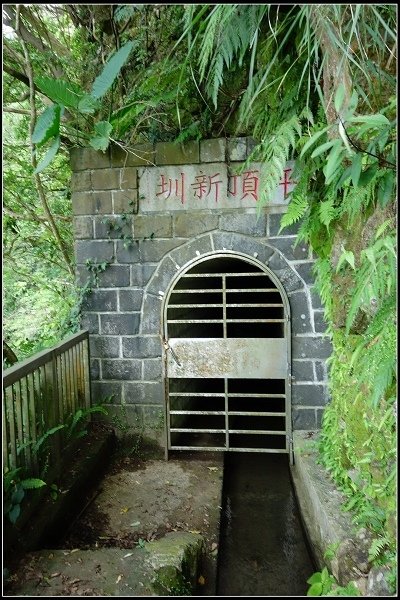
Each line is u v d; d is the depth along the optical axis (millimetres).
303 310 4164
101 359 4480
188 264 4262
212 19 2291
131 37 4871
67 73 5641
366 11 2064
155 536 3254
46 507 3145
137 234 4301
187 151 4129
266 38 2938
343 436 3219
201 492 3867
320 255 3484
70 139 5285
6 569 2490
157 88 4004
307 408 4230
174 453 4617
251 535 3605
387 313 1833
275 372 4254
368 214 2557
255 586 3055
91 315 4457
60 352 3689
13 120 6066
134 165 4223
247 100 3080
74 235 4398
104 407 4504
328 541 2867
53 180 6613
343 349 3191
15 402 2908
